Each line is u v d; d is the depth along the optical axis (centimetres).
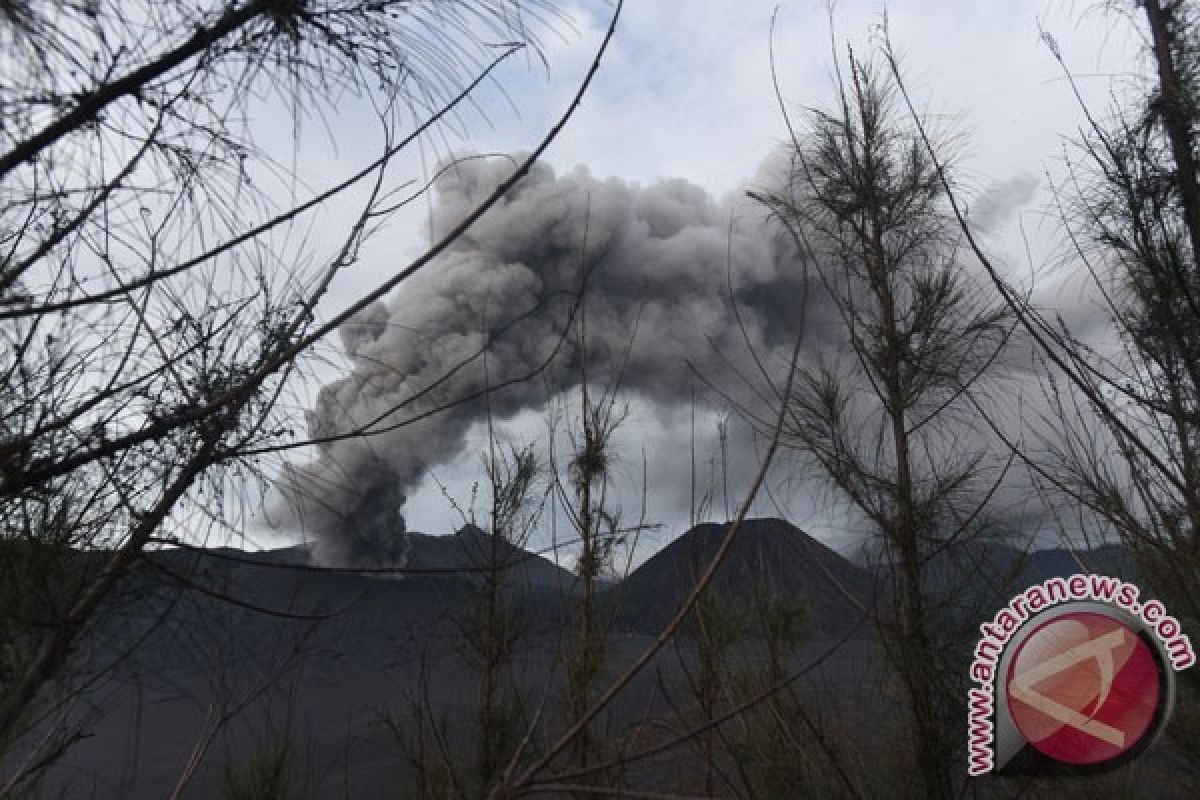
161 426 89
